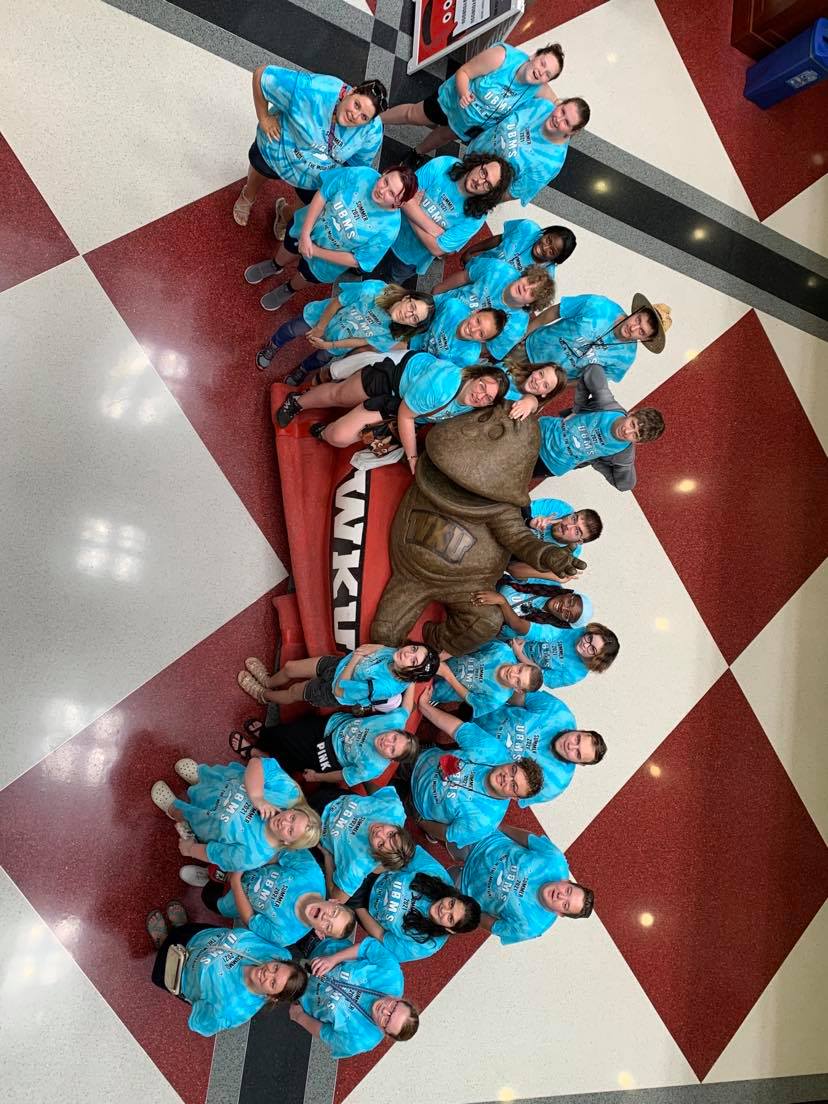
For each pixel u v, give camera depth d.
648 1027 4.06
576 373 3.67
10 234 3.19
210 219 3.53
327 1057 3.38
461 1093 3.60
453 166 3.15
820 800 4.80
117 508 3.25
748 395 4.95
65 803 3.05
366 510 3.28
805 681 4.88
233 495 3.47
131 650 3.22
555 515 3.59
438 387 2.94
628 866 4.16
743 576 4.77
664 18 4.89
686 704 4.48
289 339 3.44
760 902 4.49
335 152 2.94
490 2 3.62
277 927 2.78
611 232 4.61
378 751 2.93
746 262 5.05
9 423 3.11
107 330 3.30
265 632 3.49
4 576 3.05
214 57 3.59
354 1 3.90
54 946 2.98
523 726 3.29
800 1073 4.46
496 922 3.21
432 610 3.36
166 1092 3.08
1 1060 2.85
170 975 2.82
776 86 5.05
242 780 2.83
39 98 3.28
